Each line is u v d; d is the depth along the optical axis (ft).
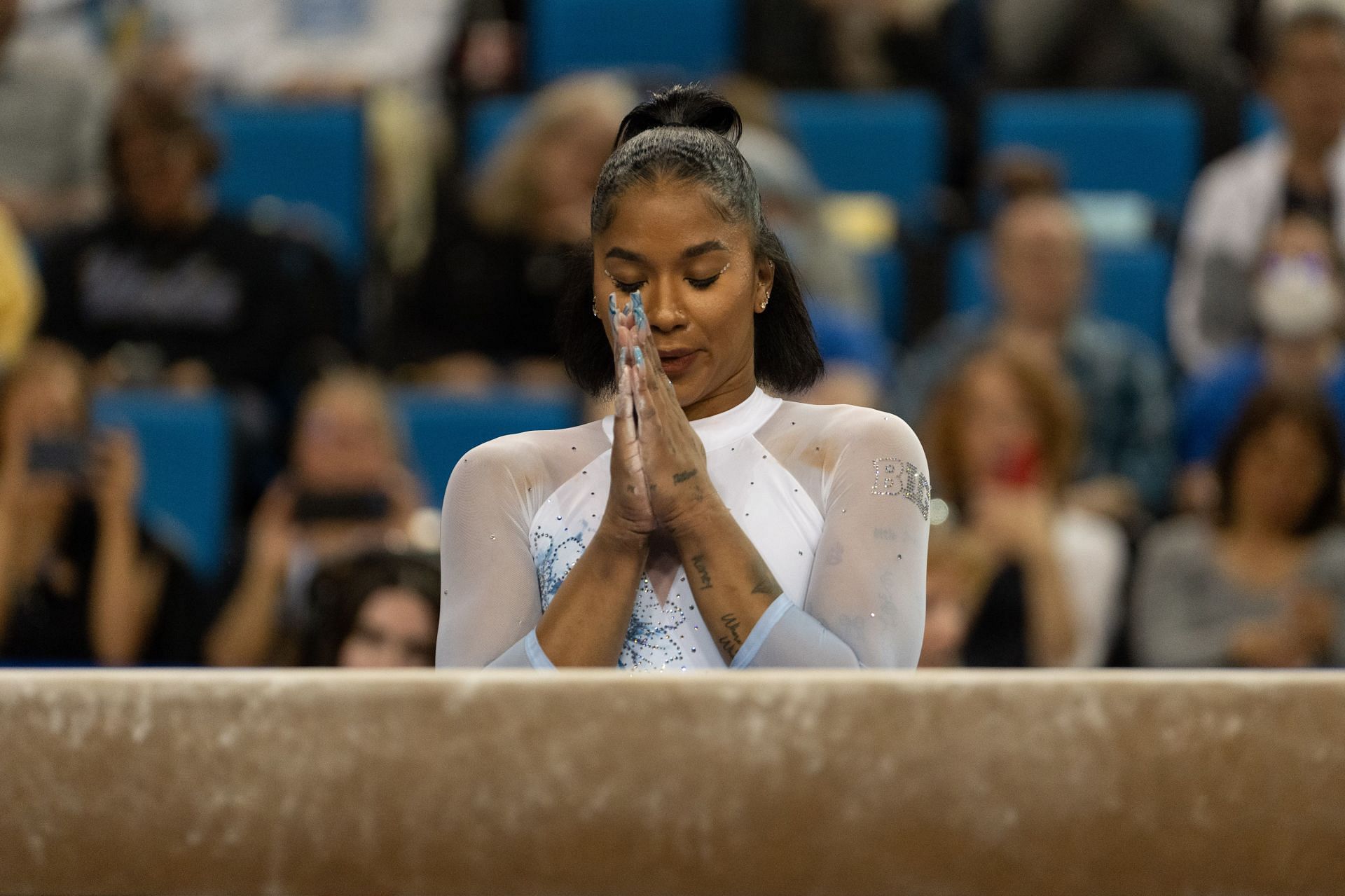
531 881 7.32
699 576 12.17
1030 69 55.67
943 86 56.29
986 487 36.63
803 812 7.25
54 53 51.93
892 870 7.27
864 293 43.47
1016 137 52.03
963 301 47.06
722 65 55.83
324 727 7.30
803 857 7.26
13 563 34.65
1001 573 35.12
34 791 7.32
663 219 12.62
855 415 13.48
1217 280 47.42
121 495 35.53
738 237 12.88
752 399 13.70
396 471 35.73
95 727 7.32
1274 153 47.91
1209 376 43.27
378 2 57.47
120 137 43.19
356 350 46.42
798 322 14.03
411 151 51.70
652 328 12.67
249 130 50.06
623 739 7.28
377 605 26.71
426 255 46.98
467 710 7.31
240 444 40.86
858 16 55.52
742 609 12.03
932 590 34.53
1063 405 37.37
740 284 12.85
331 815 7.29
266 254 43.93
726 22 55.88
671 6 55.93
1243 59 58.18
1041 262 42.06
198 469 38.55
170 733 7.32
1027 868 7.23
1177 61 54.80
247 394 42.42
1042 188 47.19
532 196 46.14
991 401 36.99
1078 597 36.96
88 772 7.31
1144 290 47.83
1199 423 42.98
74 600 34.94
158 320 43.37
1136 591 37.11
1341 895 7.20
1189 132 51.85
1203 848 7.20
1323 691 7.21
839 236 44.04
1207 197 48.32
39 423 35.27
